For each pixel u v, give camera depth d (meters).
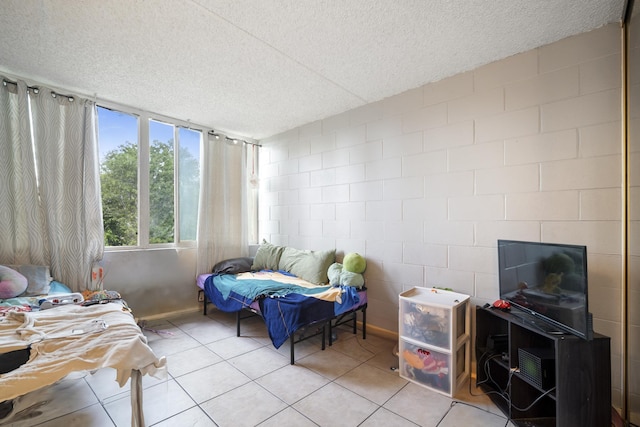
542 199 1.98
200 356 2.42
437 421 1.66
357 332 2.94
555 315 1.57
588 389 1.44
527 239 2.03
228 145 3.87
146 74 2.41
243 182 3.96
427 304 2.00
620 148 1.72
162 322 3.16
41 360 1.15
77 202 2.63
